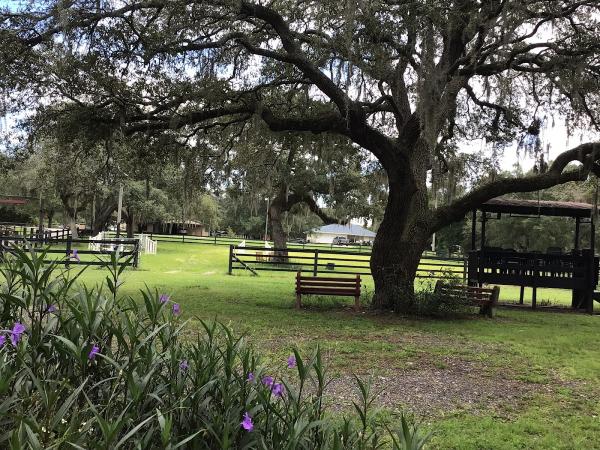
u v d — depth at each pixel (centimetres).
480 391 596
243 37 1090
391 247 1192
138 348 254
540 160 1224
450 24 961
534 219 3881
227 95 1115
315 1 1063
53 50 1047
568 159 1234
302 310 1147
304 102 1402
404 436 218
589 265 1427
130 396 232
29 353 247
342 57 1054
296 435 217
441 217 1198
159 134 1277
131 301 296
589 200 1995
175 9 991
